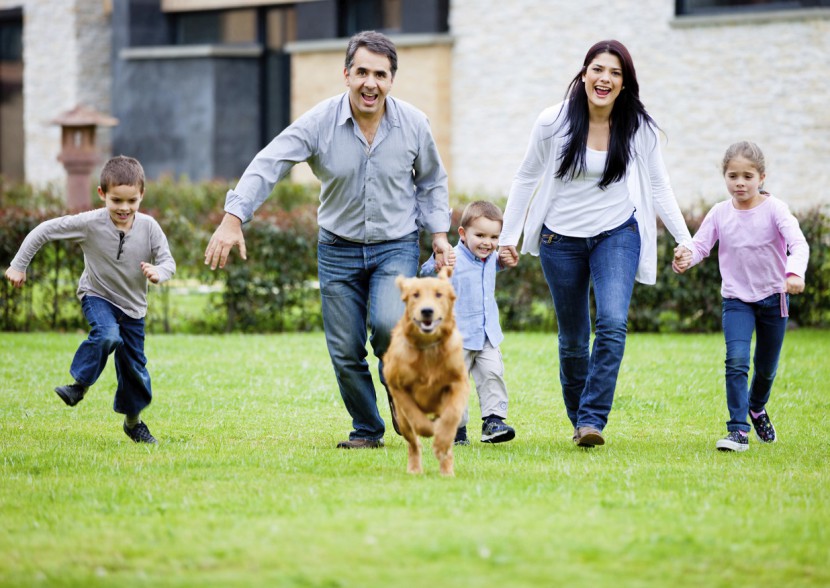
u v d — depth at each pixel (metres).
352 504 6.01
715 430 9.30
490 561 4.90
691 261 8.21
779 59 23.70
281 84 32.16
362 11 29.55
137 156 33.41
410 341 6.66
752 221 8.48
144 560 4.98
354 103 7.58
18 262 8.02
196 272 17.17
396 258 7.84
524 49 27.31
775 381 11.70
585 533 5.42
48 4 36.16
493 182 28.00
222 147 32.09
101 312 8.04
